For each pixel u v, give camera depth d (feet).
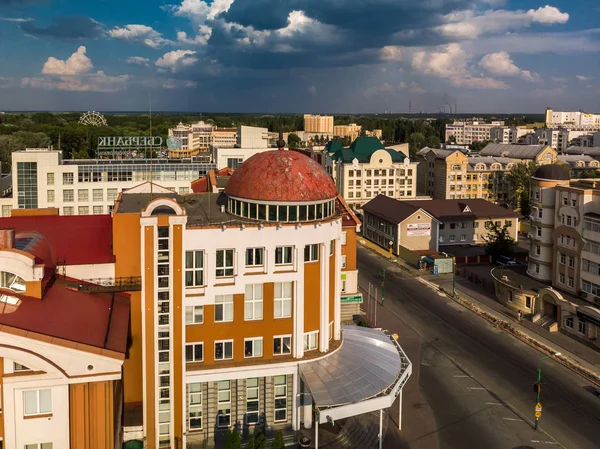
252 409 175.32
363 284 343.87
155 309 160.76
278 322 174.70
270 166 176.96
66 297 148.56
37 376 122.01
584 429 181.37
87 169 429.79
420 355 237.66
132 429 162.61
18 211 199.62
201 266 167.94
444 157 584.81
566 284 294.25
